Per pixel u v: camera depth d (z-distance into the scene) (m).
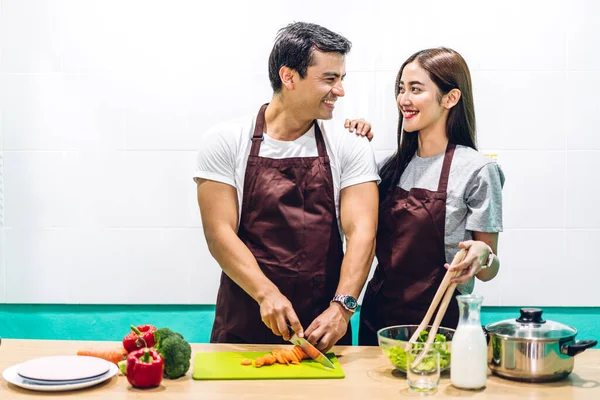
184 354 1.74
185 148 2.99
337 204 2.23
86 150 3.00
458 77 2.13
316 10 2.95
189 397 1.61
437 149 2.20
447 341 1.79
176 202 3.01
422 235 2.15
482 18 2.91
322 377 1.75
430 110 2.13
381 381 1.73
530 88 2.92
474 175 2.10
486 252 1.84
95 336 3.05
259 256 2.19
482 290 2.96
